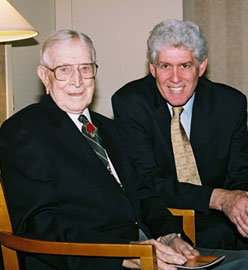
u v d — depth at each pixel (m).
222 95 2.54
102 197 1.93
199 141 2.45
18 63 3.84
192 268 1.72
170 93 2.36
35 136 1.88
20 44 3.86
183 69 2.32
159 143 2.45
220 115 2.49
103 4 4.20
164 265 1.74
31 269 1.91
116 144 2.18
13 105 3.64
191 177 2.45
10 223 1.88
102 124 2.20
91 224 1.91
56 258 1.79
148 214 2.13
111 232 1.93
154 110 2.46
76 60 1.98
